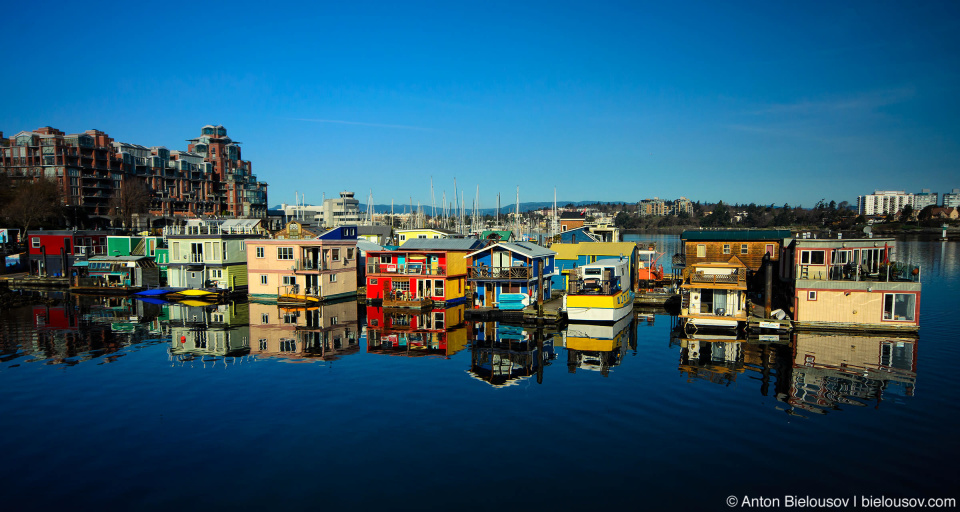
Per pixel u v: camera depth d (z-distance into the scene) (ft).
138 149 552.00
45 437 76.02
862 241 154.61
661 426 77.97
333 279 212.84
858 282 140.36
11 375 106.32
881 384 96.58
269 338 141.28
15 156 452.76
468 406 86.69
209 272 223.71
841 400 88.33
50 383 100.89
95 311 188.96
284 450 71.36
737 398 89.40
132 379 103.09
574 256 221.05
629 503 58.49
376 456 69.41
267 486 62.44
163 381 101.60
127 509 58.03
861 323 141.08
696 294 148.15
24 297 217.36
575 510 57.16
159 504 58.95
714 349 125.49
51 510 57.93
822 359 114.21
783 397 89.81
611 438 74.08
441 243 211.20
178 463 68.03
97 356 121.60
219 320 169.68
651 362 113.39
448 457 68.95
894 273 146.20
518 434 75.61
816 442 72.38
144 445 73.26
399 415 82.99
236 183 650.43
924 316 159.33
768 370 106.22
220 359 118.11
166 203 544.21
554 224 396.57
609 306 157.99
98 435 76.59
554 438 74.23
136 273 236.43
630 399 89.35
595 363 112.98
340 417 82.43
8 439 75.41
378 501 59.11
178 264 224.53
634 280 210.38
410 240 218.18
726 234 209.05
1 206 368.68
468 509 57.52
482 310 171.94
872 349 122.83
